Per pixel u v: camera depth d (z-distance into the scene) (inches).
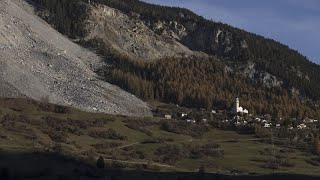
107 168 6604.3
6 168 5605.3
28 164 6003.9
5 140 7391.7
